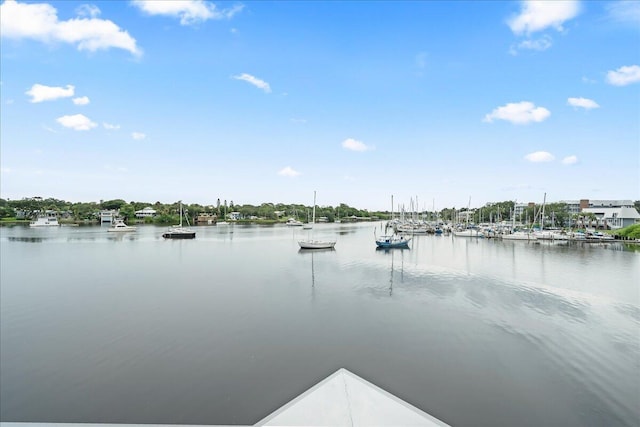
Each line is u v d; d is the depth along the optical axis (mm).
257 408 10531
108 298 22891
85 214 137125
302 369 12906
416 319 18438
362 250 52844
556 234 69500
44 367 13055
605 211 102688
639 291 24969
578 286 26797
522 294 24109
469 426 9773
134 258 42906
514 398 11047
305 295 23750
